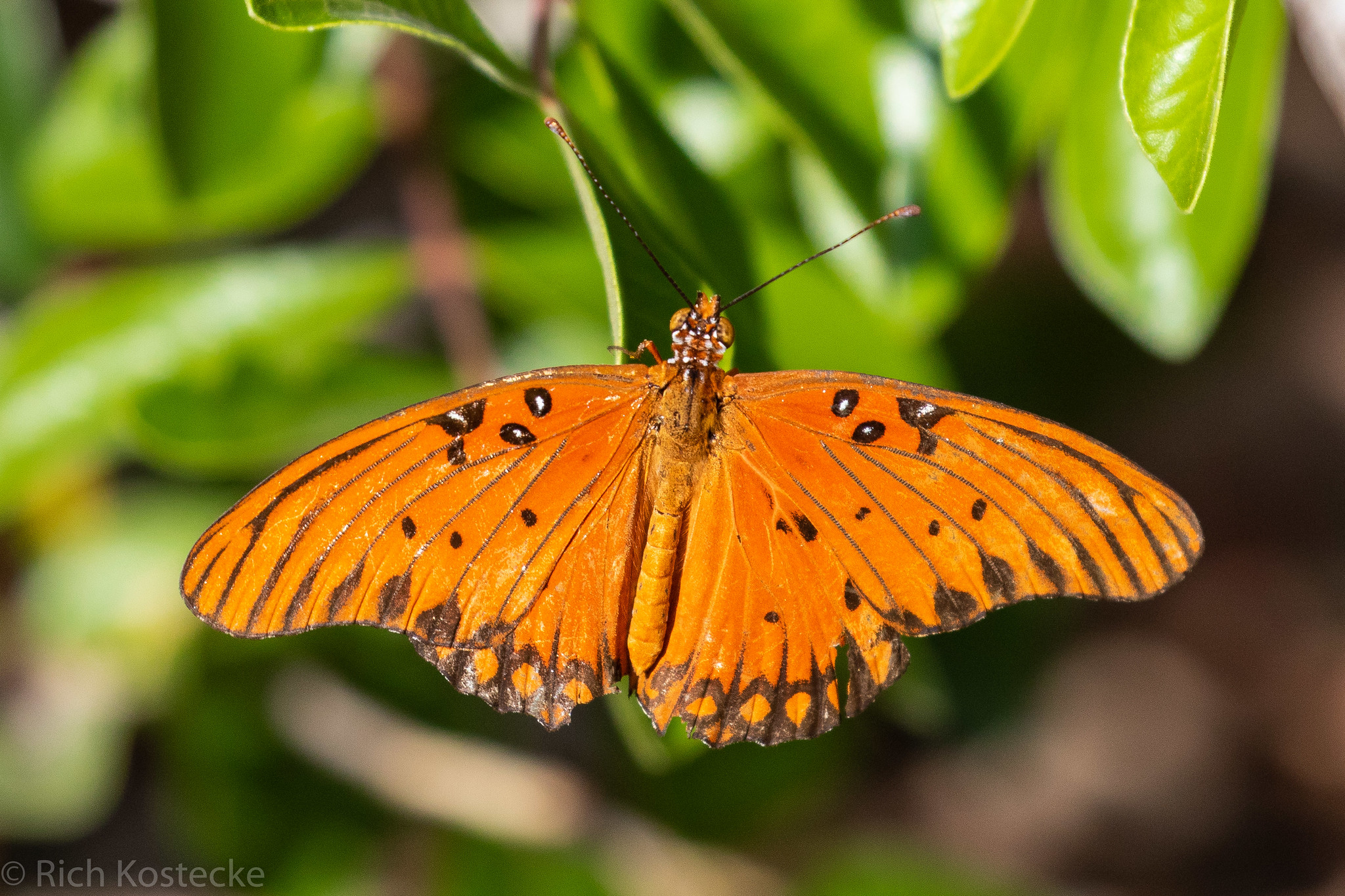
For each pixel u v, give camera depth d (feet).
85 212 2.37
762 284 2.28
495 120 2.37
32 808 2.49
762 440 2.27
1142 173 2.29
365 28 2.36
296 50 2.31
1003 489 2.24
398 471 2.24
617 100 2.25
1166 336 2.30
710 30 2.27
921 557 2.26
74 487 2.49
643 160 2.25
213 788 2.48
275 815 2.49
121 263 2.46
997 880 2.46
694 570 2.27
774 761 2.47
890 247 2.30
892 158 2.29
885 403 2.25
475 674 2.26
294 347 2.37
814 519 2.27
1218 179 2.28
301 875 2.49
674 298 2.23
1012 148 2.29
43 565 2.48
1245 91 2.27
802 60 2.28
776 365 2.28
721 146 2.33
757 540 2.27
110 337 2.36
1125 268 2.30
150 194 2.37
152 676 2.48
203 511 2.49
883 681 2.26
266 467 2.48
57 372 2.36
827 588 2.27
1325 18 2.24
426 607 2.25
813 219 2.32
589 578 2.27
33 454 2.35
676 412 2.26
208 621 2.23
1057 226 2.30
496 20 2.42
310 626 2.24
